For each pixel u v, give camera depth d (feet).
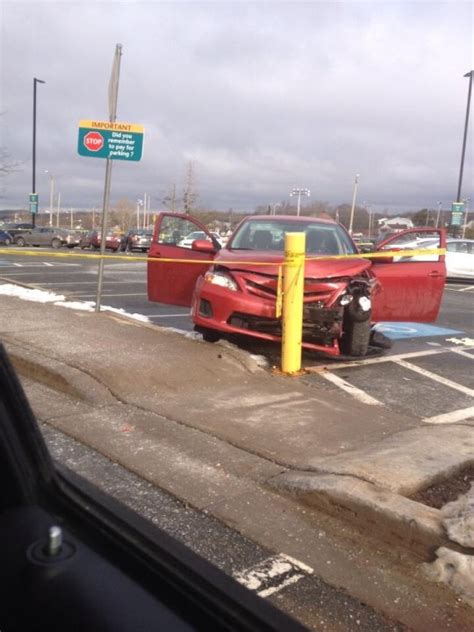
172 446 14.21
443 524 10.04
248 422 15.75
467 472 12.84
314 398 18.07
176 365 19.60
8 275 59.21
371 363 24.18
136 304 41.34
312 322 21.72
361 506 10.84
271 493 12.21
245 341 25.61
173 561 6.30
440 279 24.58
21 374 19.27
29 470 6.72
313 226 26.81
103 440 14.43
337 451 13.91
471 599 9.09
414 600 9.16
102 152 27.40
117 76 27.14
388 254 23.04
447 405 18.92
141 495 12.01
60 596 5.29
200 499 11.84
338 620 8.66
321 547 10.48
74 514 6.59
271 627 5.90
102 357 19.71
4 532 6.07
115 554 6.04
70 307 30.45
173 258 25.75
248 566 9.85
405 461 12.70
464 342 31.07
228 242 26.37
